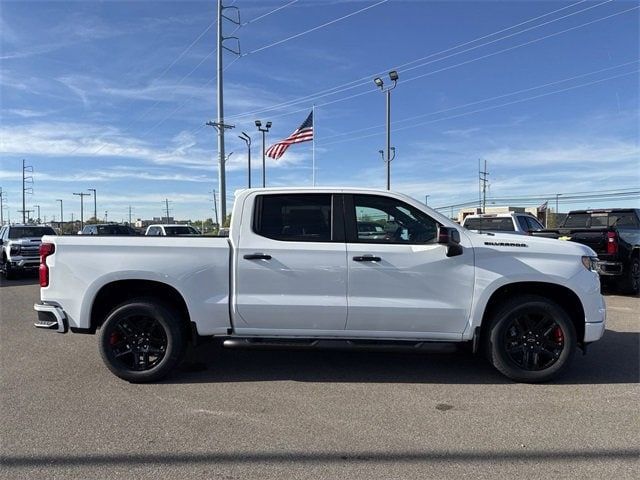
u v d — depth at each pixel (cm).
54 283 550
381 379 556
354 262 533
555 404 479
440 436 409
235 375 570
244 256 538
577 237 1188
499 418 446
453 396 502
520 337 541
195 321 541
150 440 404
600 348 679
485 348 551
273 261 536
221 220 3409
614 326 816
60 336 770
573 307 553
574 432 416
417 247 537
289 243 540
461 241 541
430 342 539
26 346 706
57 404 482
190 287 540
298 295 537
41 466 362
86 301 544
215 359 633
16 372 584
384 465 362
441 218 549
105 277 542
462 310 534
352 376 566
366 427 428
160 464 364
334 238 544
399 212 550
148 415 455
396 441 401
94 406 477
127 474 350
